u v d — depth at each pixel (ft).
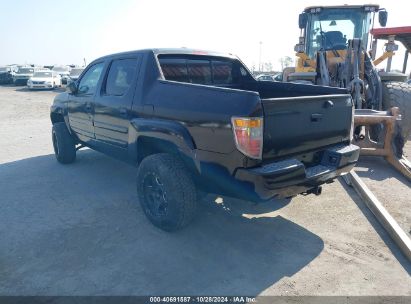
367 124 19.42
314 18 31.50
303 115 10.66
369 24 31.07
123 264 10.31
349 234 12.05
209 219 13.23
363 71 24.17
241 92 9.66
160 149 12.80
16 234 12.16
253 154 9.52
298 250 11.06
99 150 17.43
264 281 9.54
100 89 15.58
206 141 10.41
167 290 9.18
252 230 12.38
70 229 12.51
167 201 11.50
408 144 25.72
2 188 16.79
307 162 11.51
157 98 12.11
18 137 29.81
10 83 125.90
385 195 15.42
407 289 9.16
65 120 19.72
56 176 18.60
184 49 14.84
